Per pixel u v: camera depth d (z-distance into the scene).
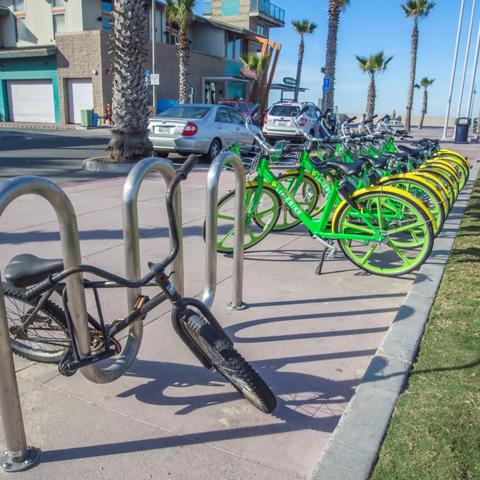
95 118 25.14
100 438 2.38
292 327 3.56
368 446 2.27
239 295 3.82
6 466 2.18
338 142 6.00
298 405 2.67
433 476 2.11
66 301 2.42
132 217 2.68
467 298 3.97
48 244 5.12
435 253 5.18
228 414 2.59
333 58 24.00
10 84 29.02
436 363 2.98
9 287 2.61
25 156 12.56
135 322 2.70
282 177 5.40
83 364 2.45
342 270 4.78
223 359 2.38
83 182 8.80
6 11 29.92
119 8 9.74
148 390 2.77
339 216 4.57
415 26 32.19
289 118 17.00
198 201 7.54
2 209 1.98
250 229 5.17
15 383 2.14
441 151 8.62
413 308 3.74
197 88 31.06
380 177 5.35
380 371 2.88
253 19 38.25
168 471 2.19
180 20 24.91
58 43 26.48
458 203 7.80
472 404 2.58
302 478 2.16
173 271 3.10
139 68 10.15
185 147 11.47
